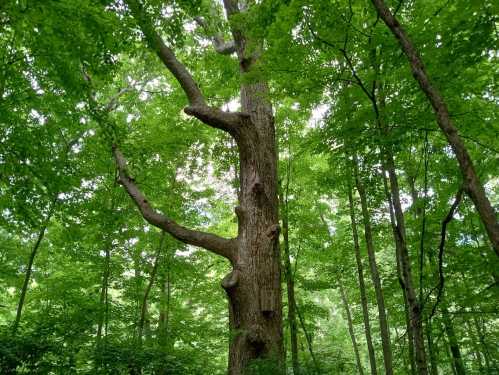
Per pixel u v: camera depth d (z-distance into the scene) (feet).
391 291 31.60
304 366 19.15
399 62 16.84
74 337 25.77
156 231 38.11
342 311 64.95
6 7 18.15
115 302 34.83
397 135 17.95
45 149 28.89
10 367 20.67
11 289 54.80
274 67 18.15
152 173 34.30
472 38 15.33
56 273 39.24
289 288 30.86
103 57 22.44
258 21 17.56
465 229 28.14
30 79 27.73
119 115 36.68
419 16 17.25
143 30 22.11
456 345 30.96
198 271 40.19
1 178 28.19
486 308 24.16
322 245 38.99
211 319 45.85
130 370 23.98
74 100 26.63
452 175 25.14
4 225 29.99
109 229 32.17
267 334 19.86
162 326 32.83
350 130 18.98
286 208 32.58
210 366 31.78
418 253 27.81
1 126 26.89
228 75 29.48
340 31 16.70
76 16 18.69
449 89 17.17
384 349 25.80
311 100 22.08
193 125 35.27
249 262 21.33
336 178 29.25
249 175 23.47
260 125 24.86
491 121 18.76
